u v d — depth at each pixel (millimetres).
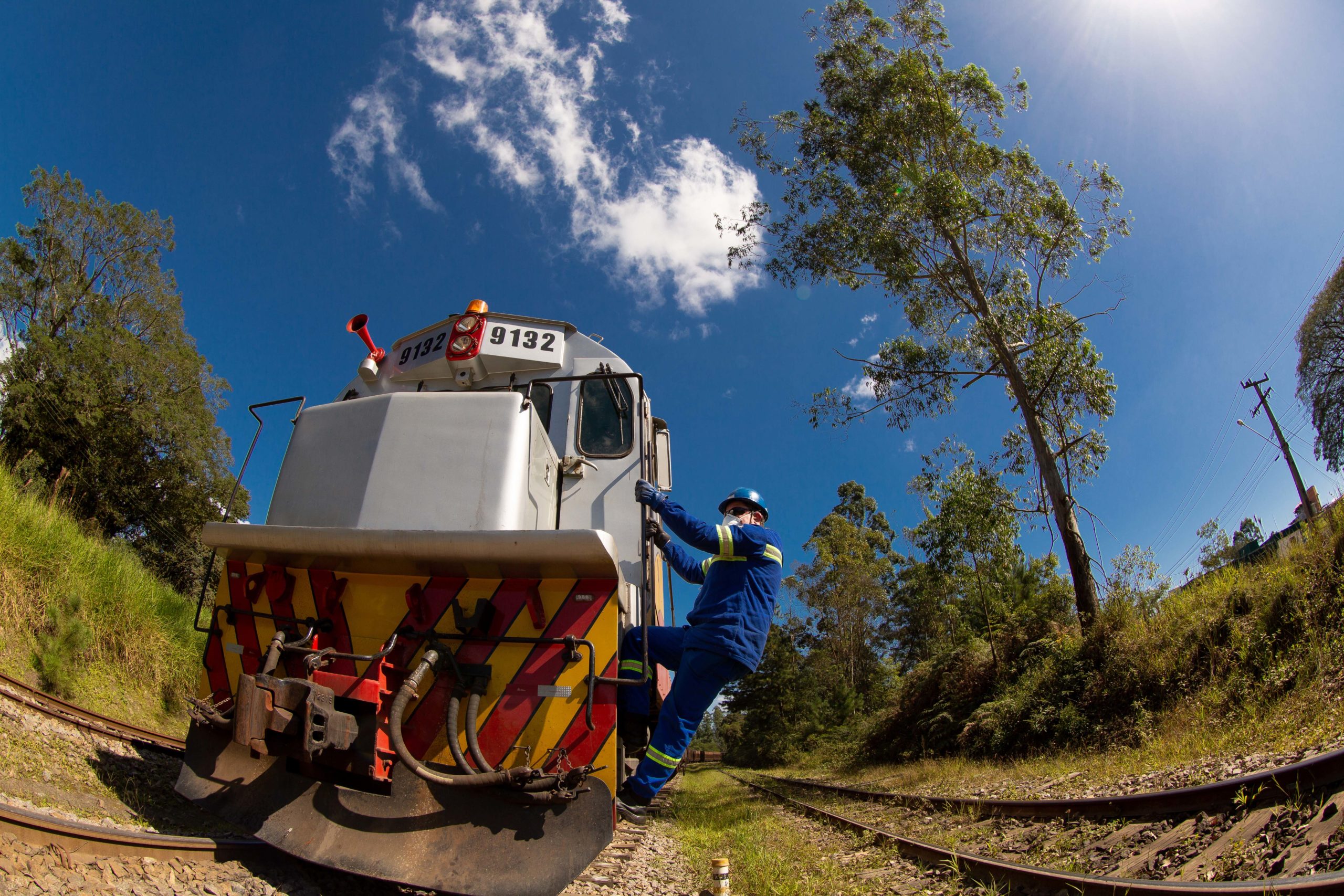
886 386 17891
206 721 3531
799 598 43344
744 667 3705
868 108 17281
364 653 3500
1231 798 4707
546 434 4664
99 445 23406
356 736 3133
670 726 3637
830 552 42500
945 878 5320
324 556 3596
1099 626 12688
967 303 17406
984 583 18031
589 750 3219
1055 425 16797
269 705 3031
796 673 39844
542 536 3221
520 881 3049
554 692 3291
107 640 6855
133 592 7465
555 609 3406
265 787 3494
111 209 27812
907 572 34938
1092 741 10648
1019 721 12703
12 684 4961
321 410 4254
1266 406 27125
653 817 11141
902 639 38812
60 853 2719
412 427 3924
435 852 3154
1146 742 9008
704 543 3771
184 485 25438
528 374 5445
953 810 8211
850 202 17656
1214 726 7977
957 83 17188
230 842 3414
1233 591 10195
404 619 3531
